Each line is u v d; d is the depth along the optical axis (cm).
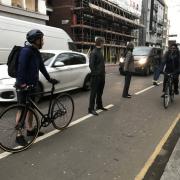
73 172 267
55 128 382
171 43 548
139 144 342
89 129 393
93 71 462
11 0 1420
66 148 323
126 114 484
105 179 256
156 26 4691
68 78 618
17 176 257
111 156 305
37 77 327
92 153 312
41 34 319
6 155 299
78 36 2289
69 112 395
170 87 565
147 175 267
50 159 294
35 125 330
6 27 739
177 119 462
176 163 285
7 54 742
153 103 582
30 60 316
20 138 312
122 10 2866
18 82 312
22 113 312
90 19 2408
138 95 669
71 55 645
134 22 3178
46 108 491
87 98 609
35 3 1599
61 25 2302
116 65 2139
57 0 2300
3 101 486
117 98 620
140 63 1093
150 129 404
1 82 482
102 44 466
